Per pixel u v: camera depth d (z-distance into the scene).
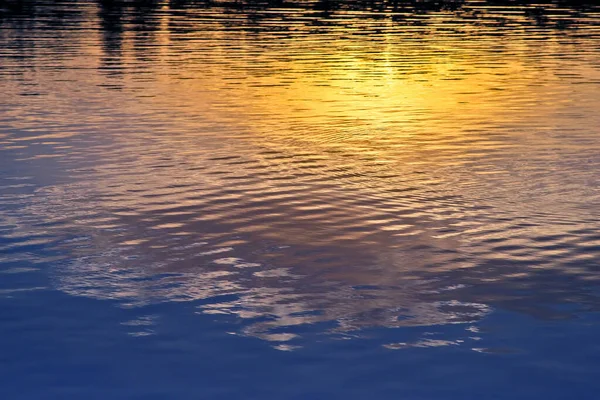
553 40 42.97
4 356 8.55
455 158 17.45
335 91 27.09
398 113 23.11
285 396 7.75
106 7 65.00
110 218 13.23
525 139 19.30
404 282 10.60
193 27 49.84
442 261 11.35
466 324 9.34
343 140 19.47
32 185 15.20
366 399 7.70
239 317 9.52
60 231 12.56
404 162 17.16
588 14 59.53
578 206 13.76
